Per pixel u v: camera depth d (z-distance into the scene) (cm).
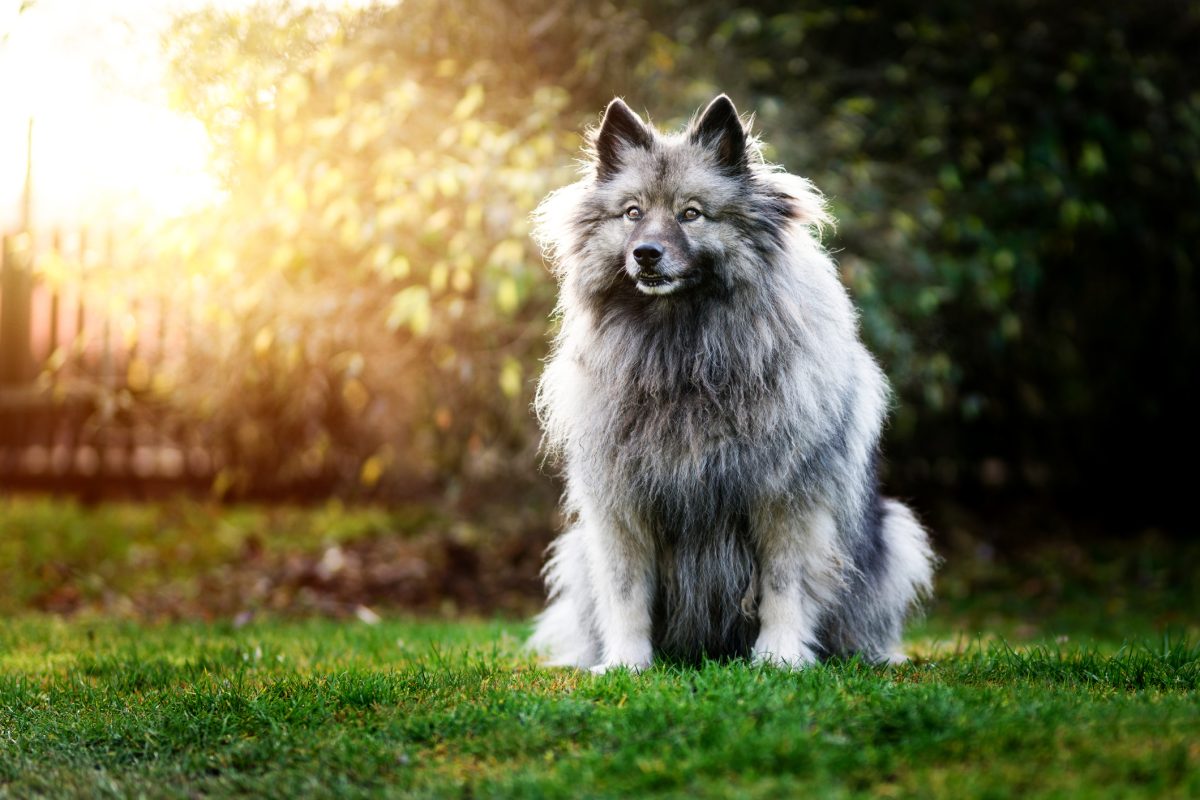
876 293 782
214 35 688
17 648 575
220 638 612
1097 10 926
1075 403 1093
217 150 704
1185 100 934
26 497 1069
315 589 830
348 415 1034
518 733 341
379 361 840
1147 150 930
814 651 469
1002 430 1120
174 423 1009
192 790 327
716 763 302
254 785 325
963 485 1133
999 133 895
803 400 431
